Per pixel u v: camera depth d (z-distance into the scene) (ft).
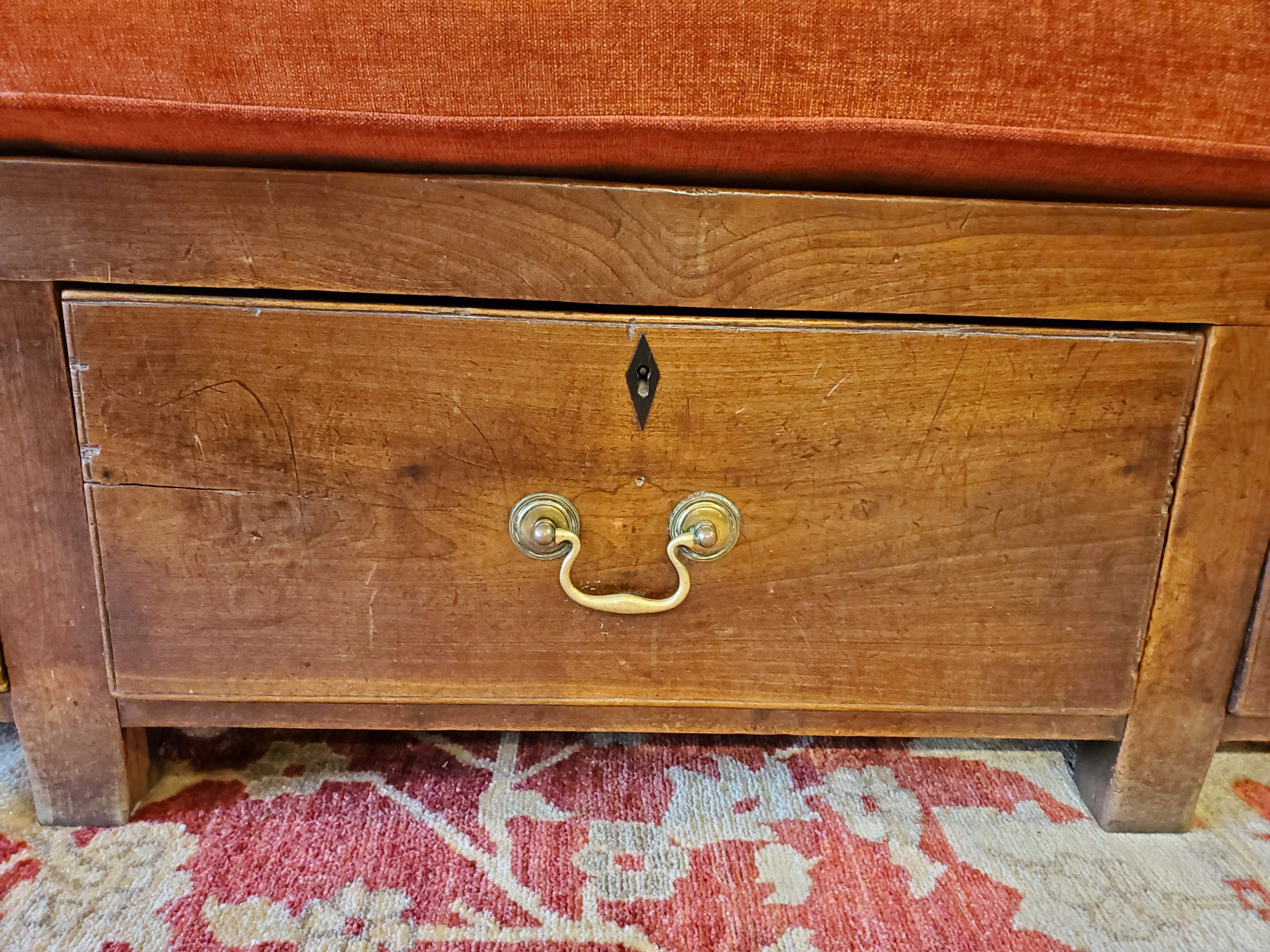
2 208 1.64
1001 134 1.49
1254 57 1.46
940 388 1.84
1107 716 2.11
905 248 1.73
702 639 2.03
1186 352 1.83
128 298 1.72
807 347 1.80
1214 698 2.08
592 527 1.92
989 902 1.91
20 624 1.94
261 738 2.46
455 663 2.04
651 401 1.82
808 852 2.05
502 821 2.12
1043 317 1.79
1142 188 1.67
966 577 1.99
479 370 1.80
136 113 1.48
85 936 1.73
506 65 1.46
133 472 1.84
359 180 1.66
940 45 1.43
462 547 1.94
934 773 2.39
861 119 1.48
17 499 1.85
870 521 1.94
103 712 2.02
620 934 1.78
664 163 1.62
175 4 1.42
